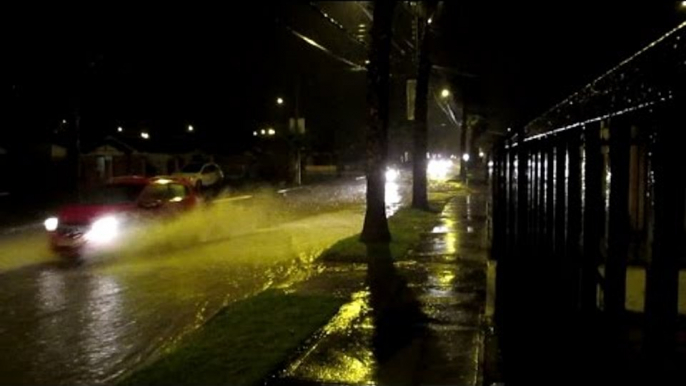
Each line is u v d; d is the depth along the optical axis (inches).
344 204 1250.0
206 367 266.4
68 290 448.5
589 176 105.4
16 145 1576.0
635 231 103.4
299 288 436.5
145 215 619.5
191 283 472.7
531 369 185.0
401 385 244.8
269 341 303.9
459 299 392.8
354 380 250.7
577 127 115.8
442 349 288.2
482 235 699.4
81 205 621.9
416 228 766.5
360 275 481.7
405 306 375.6
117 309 392.2
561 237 133.9
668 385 76.5
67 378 271.1
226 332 321.4
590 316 108.1
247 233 784.3
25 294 434.0
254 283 470.6
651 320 79.1
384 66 628.1
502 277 289.3
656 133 76.4
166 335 335.3
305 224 888.9
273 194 1561.3
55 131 1665.8
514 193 244.5
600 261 106.2
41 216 1029.2
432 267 508.1
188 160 2295.8
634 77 82.5
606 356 98.7
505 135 290.8
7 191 1493.6
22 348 313.4
